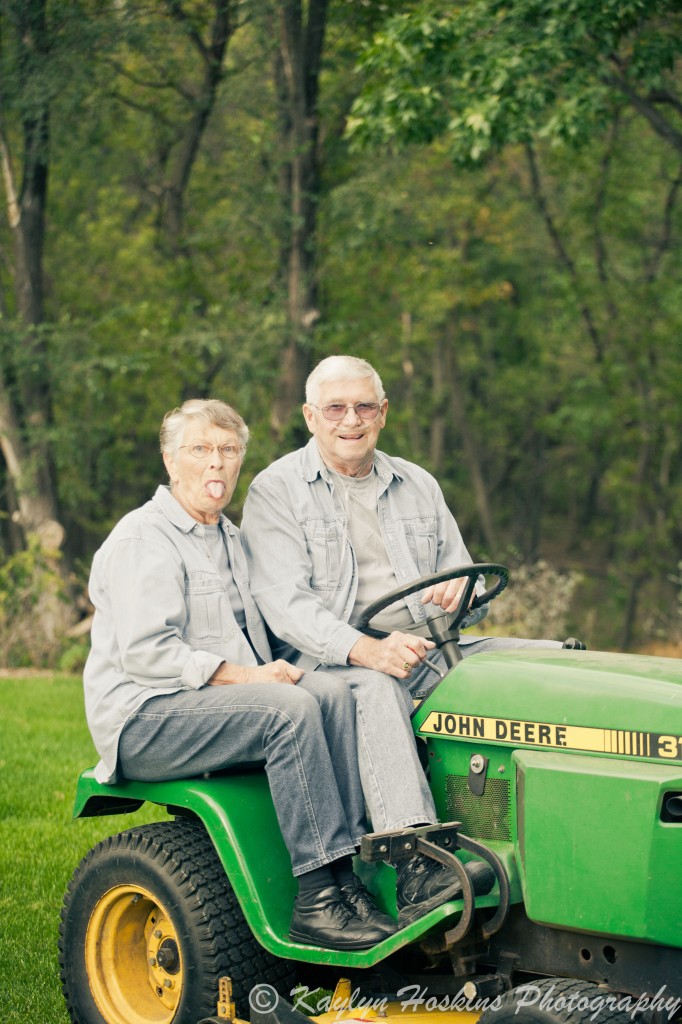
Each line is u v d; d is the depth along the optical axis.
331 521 4.21
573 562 38.97
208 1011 3.75
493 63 11.05
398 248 18.78
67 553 15.82
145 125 18.36
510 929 3.53
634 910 3.15
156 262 20.86
